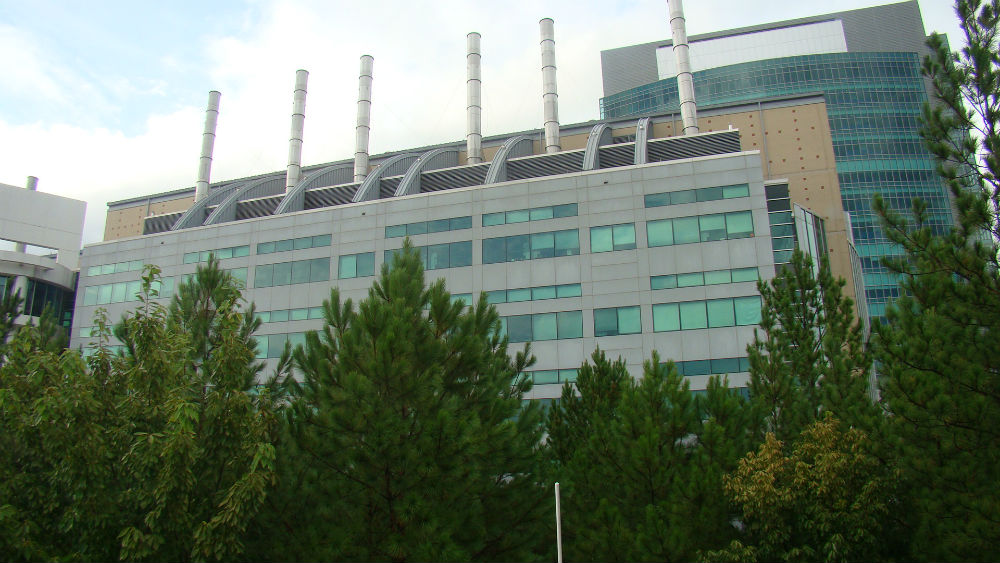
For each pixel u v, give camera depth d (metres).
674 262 35.69
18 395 11.97
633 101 113.06
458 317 14.61
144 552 10.84
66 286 52.25
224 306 13.71
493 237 39.09
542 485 13.95
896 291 82.88
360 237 42.00
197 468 12.12
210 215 53.12
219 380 12.85
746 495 13.56
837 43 100.88
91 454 11.28
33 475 12.04
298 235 43.69
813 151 61.03
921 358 13.33
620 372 22.69
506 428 12.70
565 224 38.03
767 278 34.00
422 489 11.85
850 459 13.91
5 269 47.81
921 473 13.02
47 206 53.09
